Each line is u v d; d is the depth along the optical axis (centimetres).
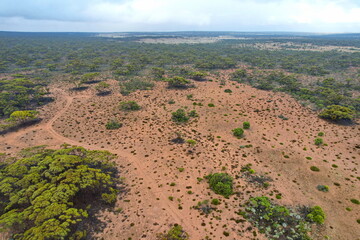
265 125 8062
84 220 4088
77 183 4406
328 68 19050
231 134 7438
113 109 9581
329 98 10469
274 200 4631
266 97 11156
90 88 12700
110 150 6512
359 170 5562
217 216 4219
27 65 19762
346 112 8262
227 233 3847
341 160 5981
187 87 12850
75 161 4878
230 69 18838
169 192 4881
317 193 4853
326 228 3981
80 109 9625
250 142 6925
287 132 7550
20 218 3581
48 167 4853
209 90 12275
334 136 7250
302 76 16075
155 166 5775
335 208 4444
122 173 5512
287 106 9938
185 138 7162
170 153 6334
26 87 11462
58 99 10906
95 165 5578
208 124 8162
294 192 4884
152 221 4134
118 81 14262
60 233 3256
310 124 8131
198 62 19675
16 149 6575
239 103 10281
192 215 4262
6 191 4097
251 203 4506
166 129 7769
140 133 7500
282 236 3819
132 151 6444
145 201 4625
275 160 6044
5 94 9631
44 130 7750
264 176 5403
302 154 6281
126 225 4038
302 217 4212
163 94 11606
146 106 9944
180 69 16962
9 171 4541
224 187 4816
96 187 4731
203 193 4841
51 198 3875
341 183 5131
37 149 5728
